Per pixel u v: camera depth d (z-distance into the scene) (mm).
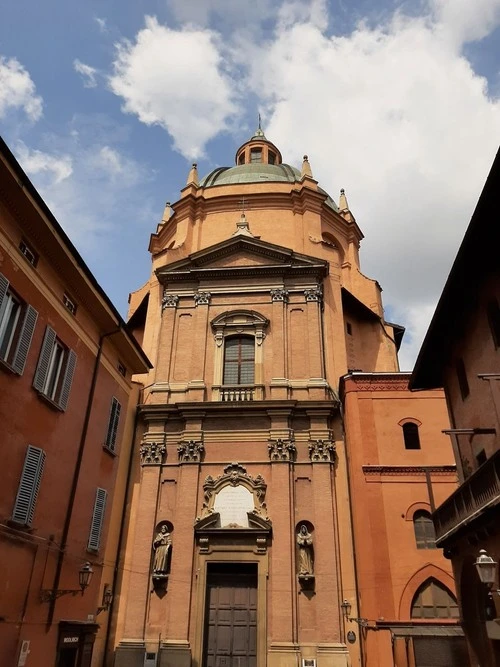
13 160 13102
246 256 30672
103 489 18641
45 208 14625
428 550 21141
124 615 22422
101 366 19375
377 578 20719
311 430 25172
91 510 17656
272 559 22781
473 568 15453
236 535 23297
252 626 22234
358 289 34812
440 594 20609
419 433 23359
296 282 29594
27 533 13953
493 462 12219
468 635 15430
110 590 22438
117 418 20531
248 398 26422
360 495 22266
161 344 28656
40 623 14156
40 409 15070
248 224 33750
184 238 33531
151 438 25953
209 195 35844
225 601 22797
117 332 19688
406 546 21219
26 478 13984
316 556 22688
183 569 22844
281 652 20938
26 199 14016
